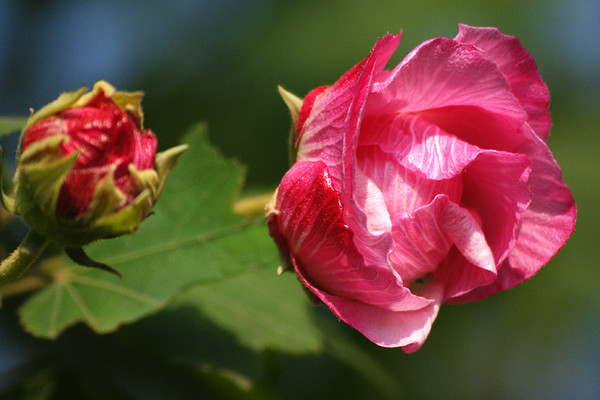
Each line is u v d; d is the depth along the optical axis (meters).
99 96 0.65
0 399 0.71
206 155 0.72
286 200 0.66
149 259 0.71
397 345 0.65
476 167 0.66
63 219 0.64
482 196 0.67
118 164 0.64
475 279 0.66
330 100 0.66
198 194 0.72
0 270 0.65
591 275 0.76
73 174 0.64
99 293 0.70
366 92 0.63
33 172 0.64
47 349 0.73
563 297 0.76
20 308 0.70
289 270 0.66
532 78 0.67
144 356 0.73
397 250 0.65
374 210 0.64
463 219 0.65
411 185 0.65
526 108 0.67
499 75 0.65
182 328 0.72
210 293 0.74
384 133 0.65
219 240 0.71
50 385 0.72
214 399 0.73
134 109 0.65
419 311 0.66
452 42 0.64
